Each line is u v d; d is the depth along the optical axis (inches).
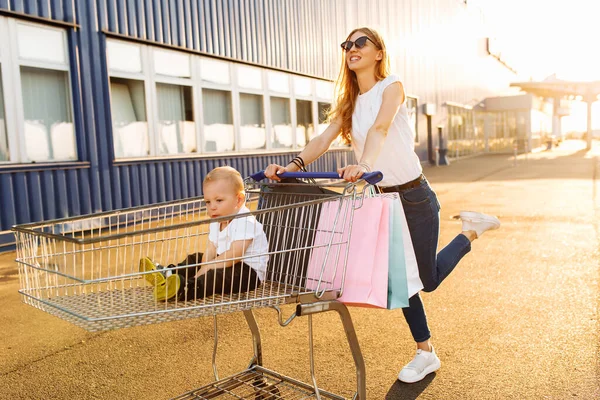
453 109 1273.4
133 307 92.7
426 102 1055.6
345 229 106.3
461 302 189.9
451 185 616.4
